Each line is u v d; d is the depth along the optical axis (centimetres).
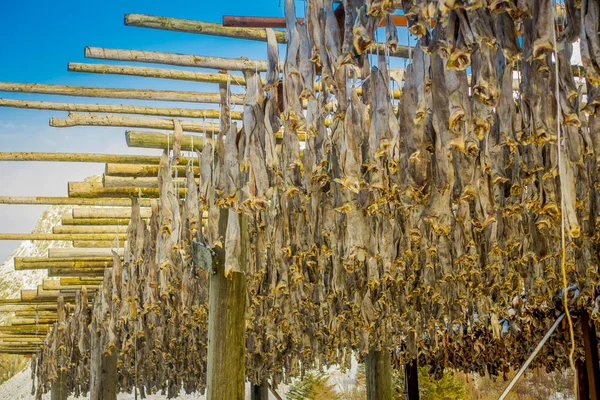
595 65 304
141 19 433
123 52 462
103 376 1016
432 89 351
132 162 641
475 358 1099
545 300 761
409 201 423
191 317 813
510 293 732
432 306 817
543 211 448
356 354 1099
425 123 388
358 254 458
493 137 416
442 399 1898
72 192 676
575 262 650
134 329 911
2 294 3284
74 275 955
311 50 390
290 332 895
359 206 454
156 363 1265
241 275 570
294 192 470
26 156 602
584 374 918
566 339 905
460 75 341
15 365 3153
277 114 463
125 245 859
